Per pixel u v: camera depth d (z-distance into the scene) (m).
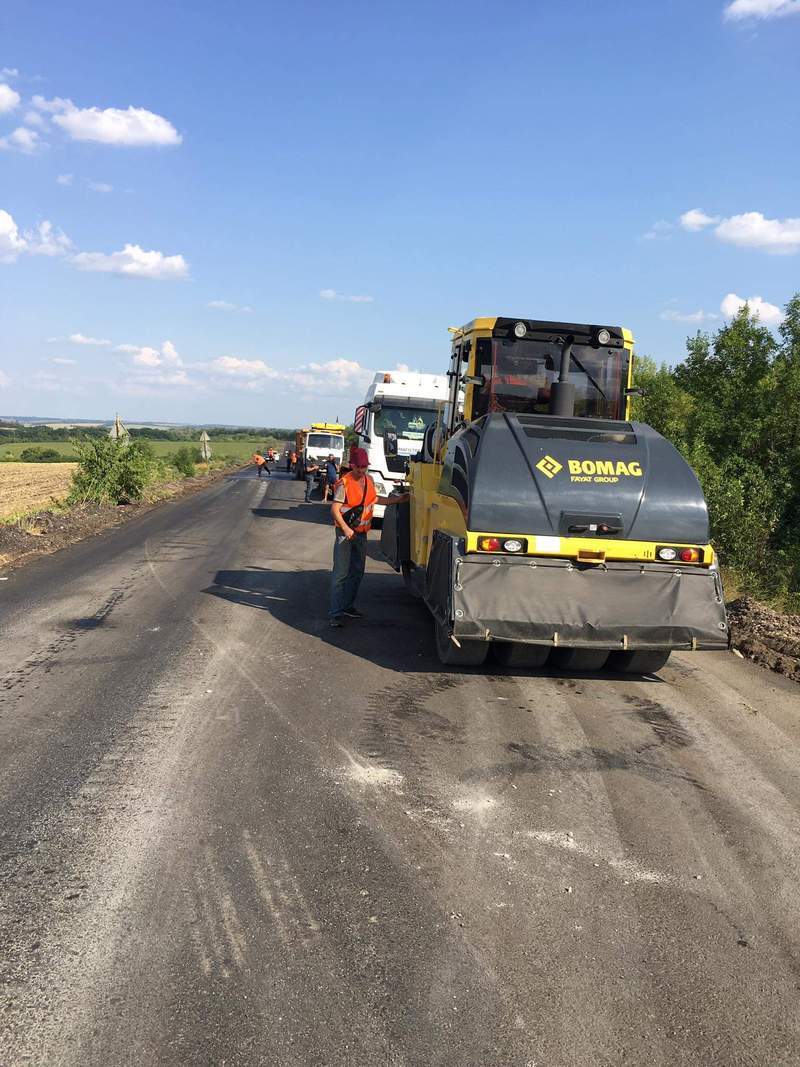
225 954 2.82
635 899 3.31
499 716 5.46
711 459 17.59
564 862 3.57
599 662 6.55
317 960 2.81
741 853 3.73
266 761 4.50
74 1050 2.36
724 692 6.35
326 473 23.28
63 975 2.68
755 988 2.79
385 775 4.39
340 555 7.77
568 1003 2.66
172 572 10.66
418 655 6.91
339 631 7.67
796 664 7.14
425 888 3.30
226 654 6.68
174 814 3.83
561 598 5.70
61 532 14.48
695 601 5.80
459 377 7.88
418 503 8.27
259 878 3.31
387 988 2.68
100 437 23.08
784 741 5.27
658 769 4.69
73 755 4.49
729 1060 2.45
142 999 2.58
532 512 5.71
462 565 5.66
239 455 85.31
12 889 3.17
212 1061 2.34
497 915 3.14
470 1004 2.63
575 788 4.36
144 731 4.89
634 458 6.01
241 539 14.41
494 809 4.05
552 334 7.46
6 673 6.00
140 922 2.98
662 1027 2.57
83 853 3.45
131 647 6.81
